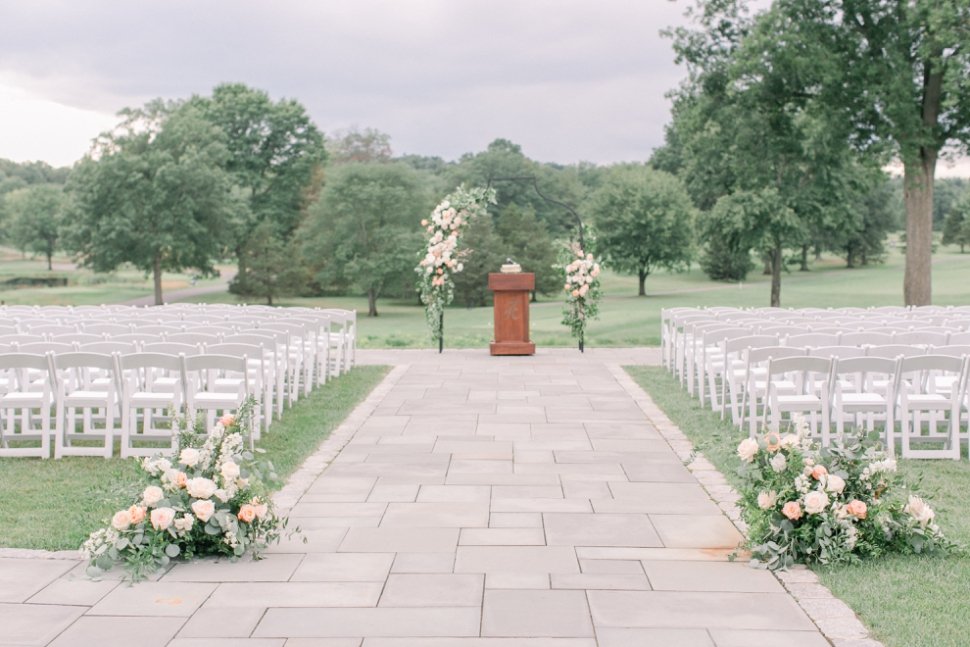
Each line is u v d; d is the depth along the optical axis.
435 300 17.30
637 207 56.19
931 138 22.91
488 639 3.99
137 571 4.73
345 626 4.13
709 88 26.94
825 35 23.62
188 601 4.45
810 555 5.10
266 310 14.56
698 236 38.12
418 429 9.36
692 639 3.99
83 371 9.67
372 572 4.88
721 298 52.53
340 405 10.93
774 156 27.39
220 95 61.50
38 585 4.66
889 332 10.48
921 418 9.55
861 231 67.62
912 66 23.84
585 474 7.30
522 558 5.13
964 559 5.16
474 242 57.12
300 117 61.72
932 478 7.29
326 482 7.04
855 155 25.89
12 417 8.98
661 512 6.14
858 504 5.14
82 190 49.97
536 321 39.28
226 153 51.94
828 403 8.15
